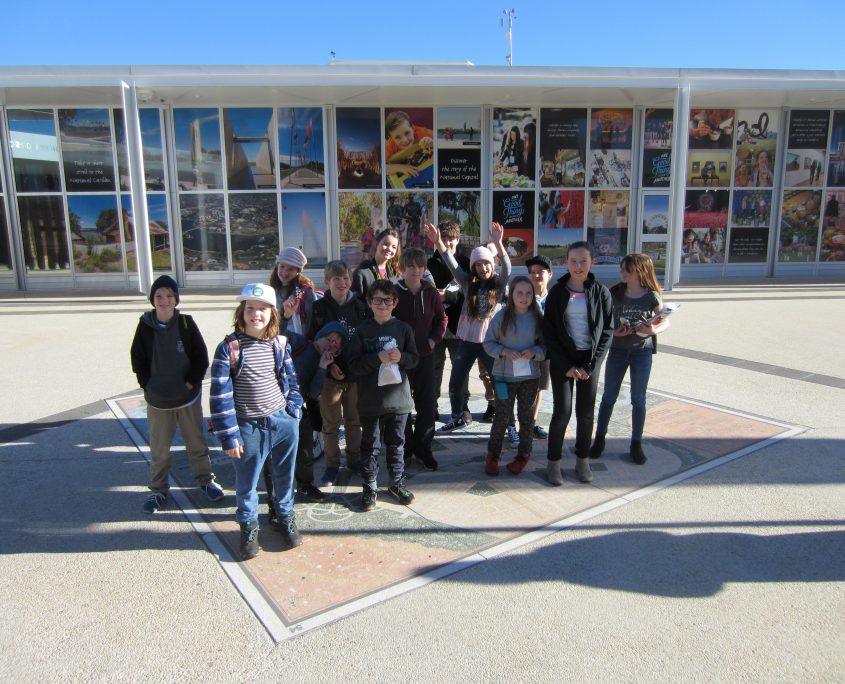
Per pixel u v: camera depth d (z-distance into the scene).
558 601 3.22
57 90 13.95
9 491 4.58
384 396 4.19
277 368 3.73
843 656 2.82
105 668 2.78
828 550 3.68
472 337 5.39
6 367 8.10
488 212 16.88
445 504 4.36
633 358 4.87
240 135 15.95
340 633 2.99
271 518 4.05
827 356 8.52
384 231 5.31
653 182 17.16
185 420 4.30
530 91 14.88
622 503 4.32
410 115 16.27
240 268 16.55
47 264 16.16
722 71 14.87
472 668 2.76
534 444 5.52
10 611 3.18
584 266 4.35
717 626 3.02
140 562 3.64
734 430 5.70
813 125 17.34
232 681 2.69
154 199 16.03
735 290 15.37
